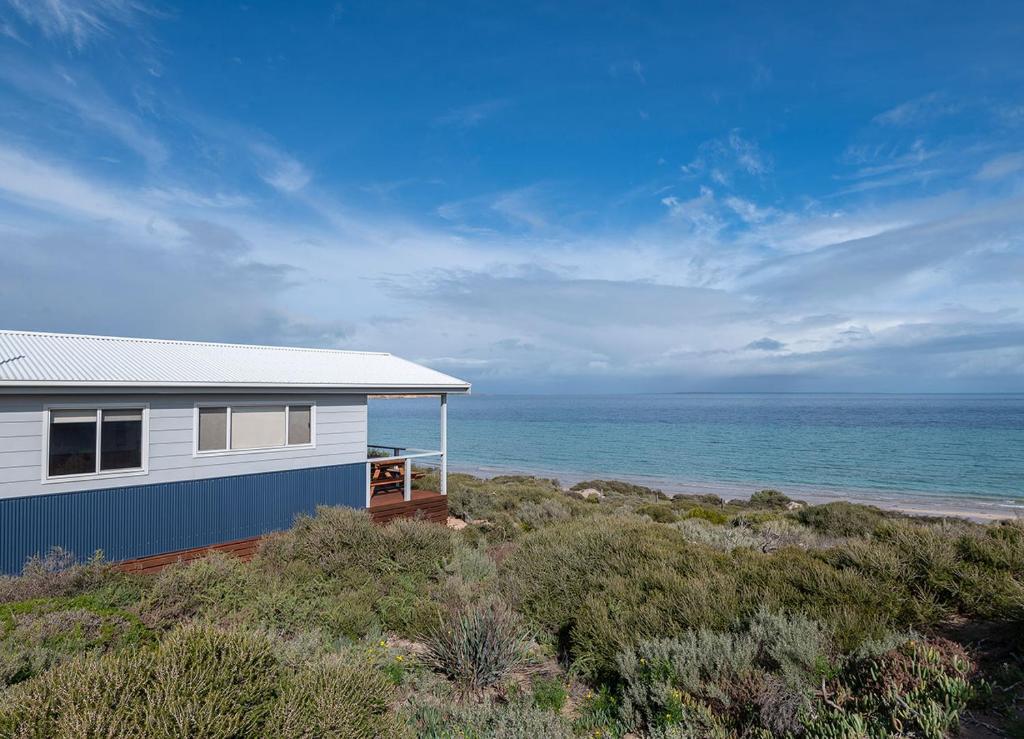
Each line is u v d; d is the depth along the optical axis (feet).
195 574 21.72
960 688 11.73
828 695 12.60
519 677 16.76
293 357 44.88
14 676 13.75
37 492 28.09
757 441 182.29
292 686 11.50
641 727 13.32
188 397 33.47
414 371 48.44
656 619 16.46
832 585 17.29
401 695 15.51
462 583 23.38
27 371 28.17
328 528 27.35
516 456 157.69
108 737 8.70
